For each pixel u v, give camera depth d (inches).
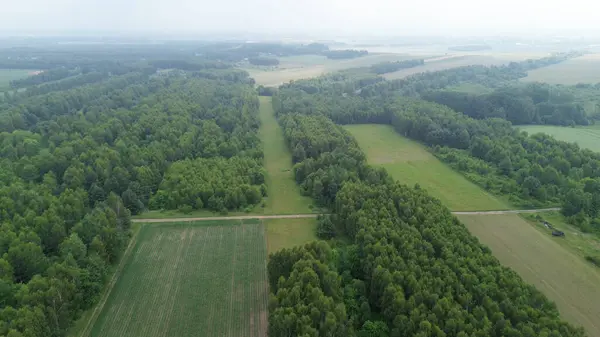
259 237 4724.4
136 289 3838.6
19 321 2970.0
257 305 3654.0
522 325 3004.4
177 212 5260.8
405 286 3472.0
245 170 6028.5
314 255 3816.4
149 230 4842.5
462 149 7613.2
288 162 7032.5
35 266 3801.7
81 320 3437.5
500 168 6437.0
